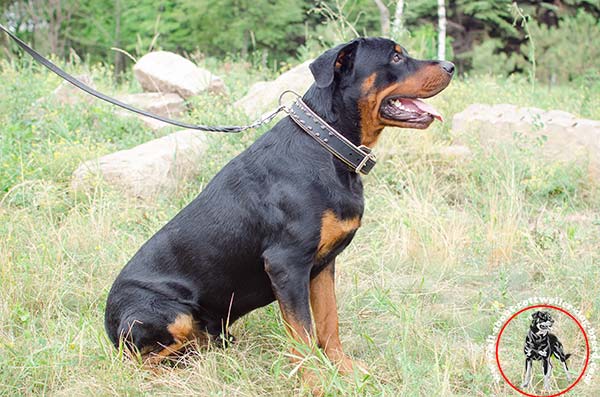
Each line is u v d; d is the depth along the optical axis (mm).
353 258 3266
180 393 2465
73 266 3127
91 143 4199
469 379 2557
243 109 4223
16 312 2805
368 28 9578
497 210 3508
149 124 4516
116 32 10883
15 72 5496
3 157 3867
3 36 10367
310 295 2643
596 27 8750
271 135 2615
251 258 2584
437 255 3305
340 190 2529
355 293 2975
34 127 4258
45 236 3232
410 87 2582
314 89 2605
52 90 5039
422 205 3561
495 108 4344
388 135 4121
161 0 10594
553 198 3844
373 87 2564
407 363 2514
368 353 2717
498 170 3846
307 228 2504
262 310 2896
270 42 10148
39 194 3531
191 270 2613
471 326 2850
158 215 3498
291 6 9758
